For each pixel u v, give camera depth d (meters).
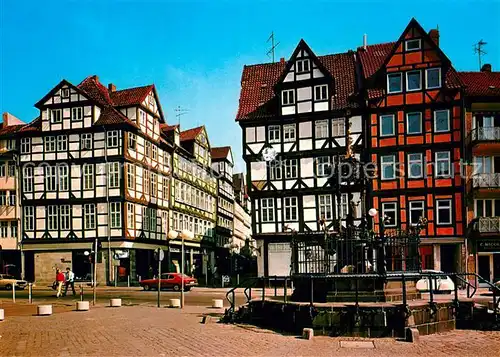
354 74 37.75
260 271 36.12
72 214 41.62
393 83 34.72
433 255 33.50
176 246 49.88
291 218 35.88
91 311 20.25
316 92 35.94
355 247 15.54
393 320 12.90
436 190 33.59
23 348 11.70
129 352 11.03
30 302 25.17
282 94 36.56
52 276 41.56
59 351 11.25
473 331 13.83
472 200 33.56
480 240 33.03
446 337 12.91
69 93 42.38
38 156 42.72
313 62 36.06
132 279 40.88
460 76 36.59
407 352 11.03
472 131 33.34
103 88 45.38
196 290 34.78
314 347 11.58
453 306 14.23
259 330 14.18
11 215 42.97
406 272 14.98
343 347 11.59
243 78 40.97
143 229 43.47
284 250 35.84
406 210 33.91
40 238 42.06
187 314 18.75
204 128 59.50
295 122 36.34
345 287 14.80
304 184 35.72
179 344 11.97
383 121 34.75
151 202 45.16
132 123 41.47
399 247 15.94
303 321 13.36
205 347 11.57
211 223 61.56
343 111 35.28
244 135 37.28
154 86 45.59
